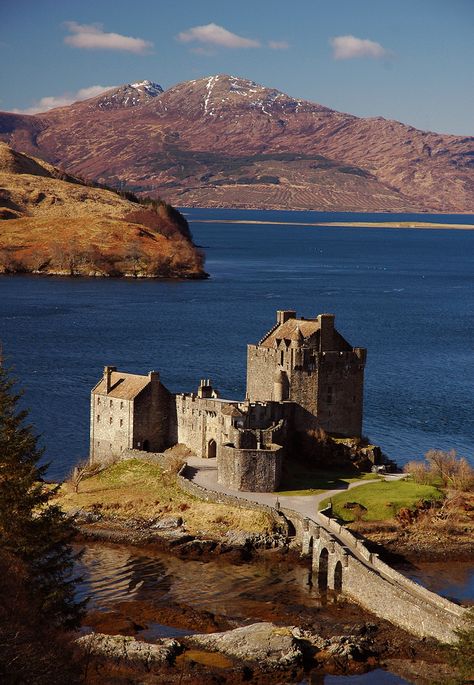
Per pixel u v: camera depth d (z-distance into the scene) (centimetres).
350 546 17488
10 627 11881
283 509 19138
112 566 17575
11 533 13062
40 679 11506
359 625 15062
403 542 18400
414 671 13775
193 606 15912
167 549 18400
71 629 13450
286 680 13475
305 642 14450
